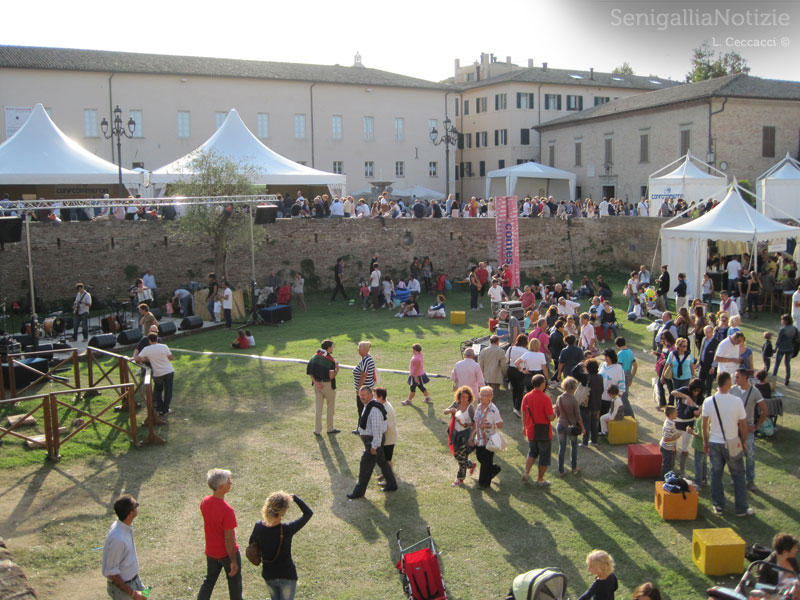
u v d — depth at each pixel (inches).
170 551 344.5
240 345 782.5
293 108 1899.6
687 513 370.0
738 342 511.5
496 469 413.7
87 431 501.4
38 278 1021.2
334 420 536.4
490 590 309.6
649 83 2445.9
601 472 436.1
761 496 396.5
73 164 1112.8
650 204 1414.9
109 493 404.2
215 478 279.4
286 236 1171.9
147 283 997.2
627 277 1321.4
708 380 569.9
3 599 255.6
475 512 383.9
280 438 496.4
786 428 501.7
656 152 1731.1
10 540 346.3
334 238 1205.7
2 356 603.2
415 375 572.1
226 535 275.4
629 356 516.7
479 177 2330.2
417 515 380.5
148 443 479.8
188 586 315.3
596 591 249.3
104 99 1694.1
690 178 1353.3
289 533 273.4
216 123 1814.7
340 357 735.7
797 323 700.0
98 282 1059.9
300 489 412.5
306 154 1924.2
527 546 346.9
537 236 1332.4
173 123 1765.5
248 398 592.7
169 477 428.5
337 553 342.0
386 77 2062.0
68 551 339.6
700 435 397.1
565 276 1333.7
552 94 2235.5
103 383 631.2
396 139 2042.3
